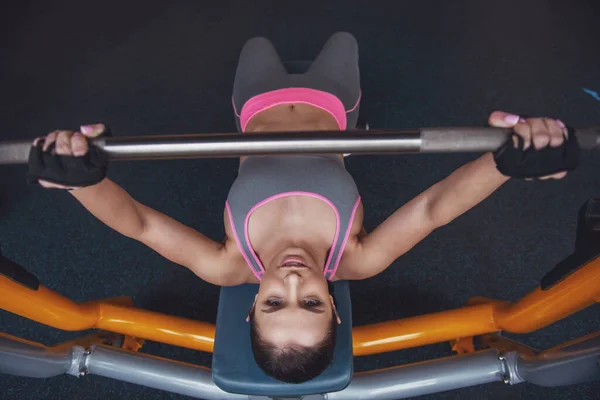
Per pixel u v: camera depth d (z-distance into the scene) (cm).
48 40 238
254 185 127
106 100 220
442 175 196
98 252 185
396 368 136
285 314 109
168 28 241
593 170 195
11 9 248
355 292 176
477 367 134
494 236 184
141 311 145
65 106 218
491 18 238
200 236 127
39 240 187
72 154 86
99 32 241
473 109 212
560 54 226
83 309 140
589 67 222
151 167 200
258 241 125
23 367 129
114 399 161
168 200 194
